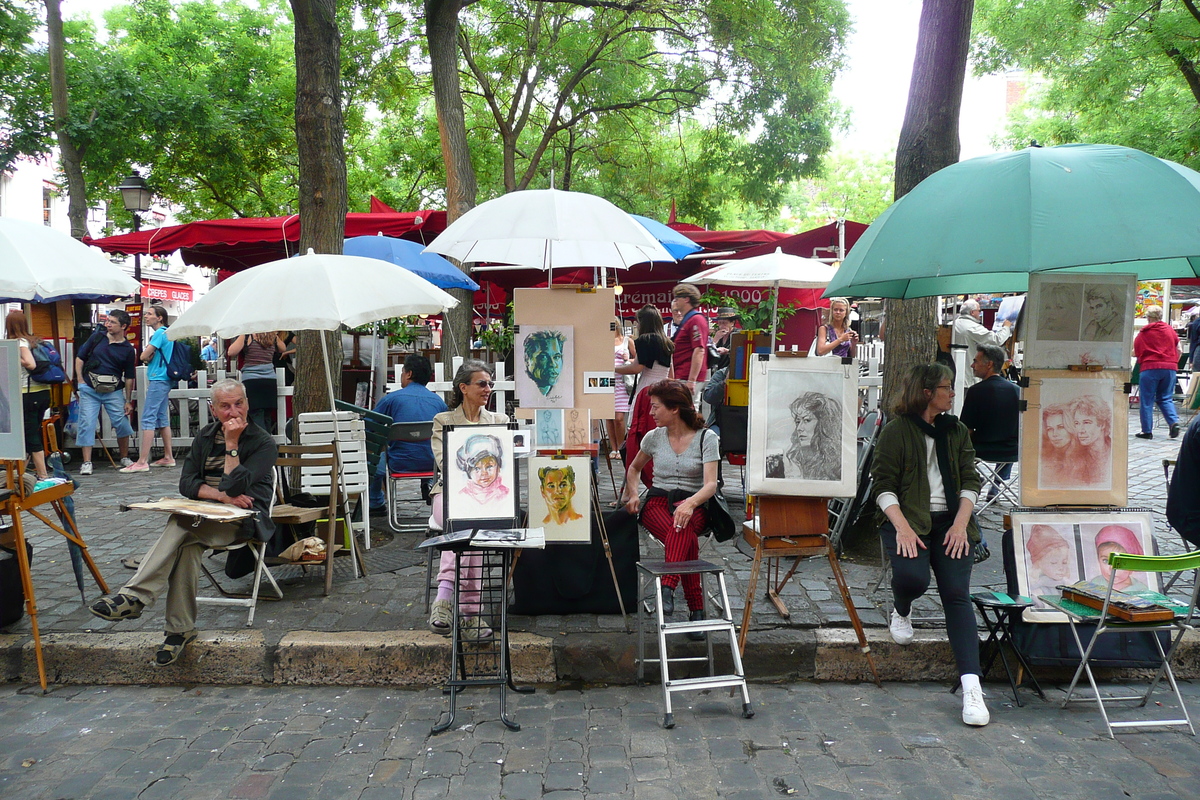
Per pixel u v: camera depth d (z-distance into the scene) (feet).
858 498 20.93
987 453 21.56
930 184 14.03
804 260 26.37
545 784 11.93
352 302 18.42
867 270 13.74
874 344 36.88
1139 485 30.25
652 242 16.55
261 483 16.57
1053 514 15.58
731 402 24.88
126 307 38.45
